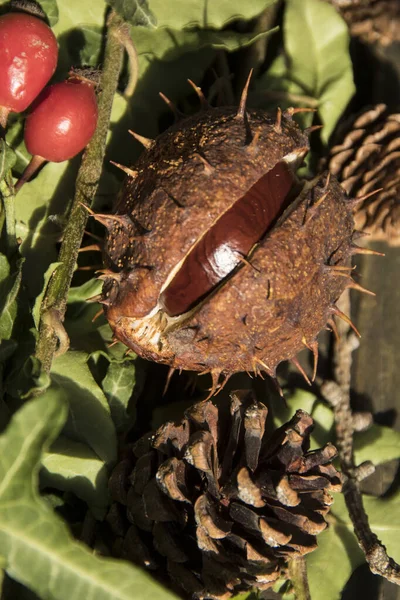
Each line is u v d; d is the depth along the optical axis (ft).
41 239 1.24
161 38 1.27
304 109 1.19
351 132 1.28
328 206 1.16
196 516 1.12
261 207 1.15
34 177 1.24
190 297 1.15
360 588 1.28
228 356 1.16
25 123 1.19
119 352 1.24
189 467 1.15
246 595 1.19
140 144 1.28
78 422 1.22
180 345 1.16
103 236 1.27
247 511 1.13
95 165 1.21
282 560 1.16
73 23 1.25
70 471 1.20
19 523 1.12
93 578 1.13
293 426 1.16
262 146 1.15
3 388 1.17
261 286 1.13
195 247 1.15
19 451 1.12
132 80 1.25
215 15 1.27
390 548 1.28
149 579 1.13
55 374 1.22
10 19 1.16
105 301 1.16
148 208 1.14
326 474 1.16
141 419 1.28
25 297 1.20
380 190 1.23
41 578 1.13
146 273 1.14
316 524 1.14
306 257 1.14
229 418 1.18
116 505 1.19
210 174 1.14
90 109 1.19
